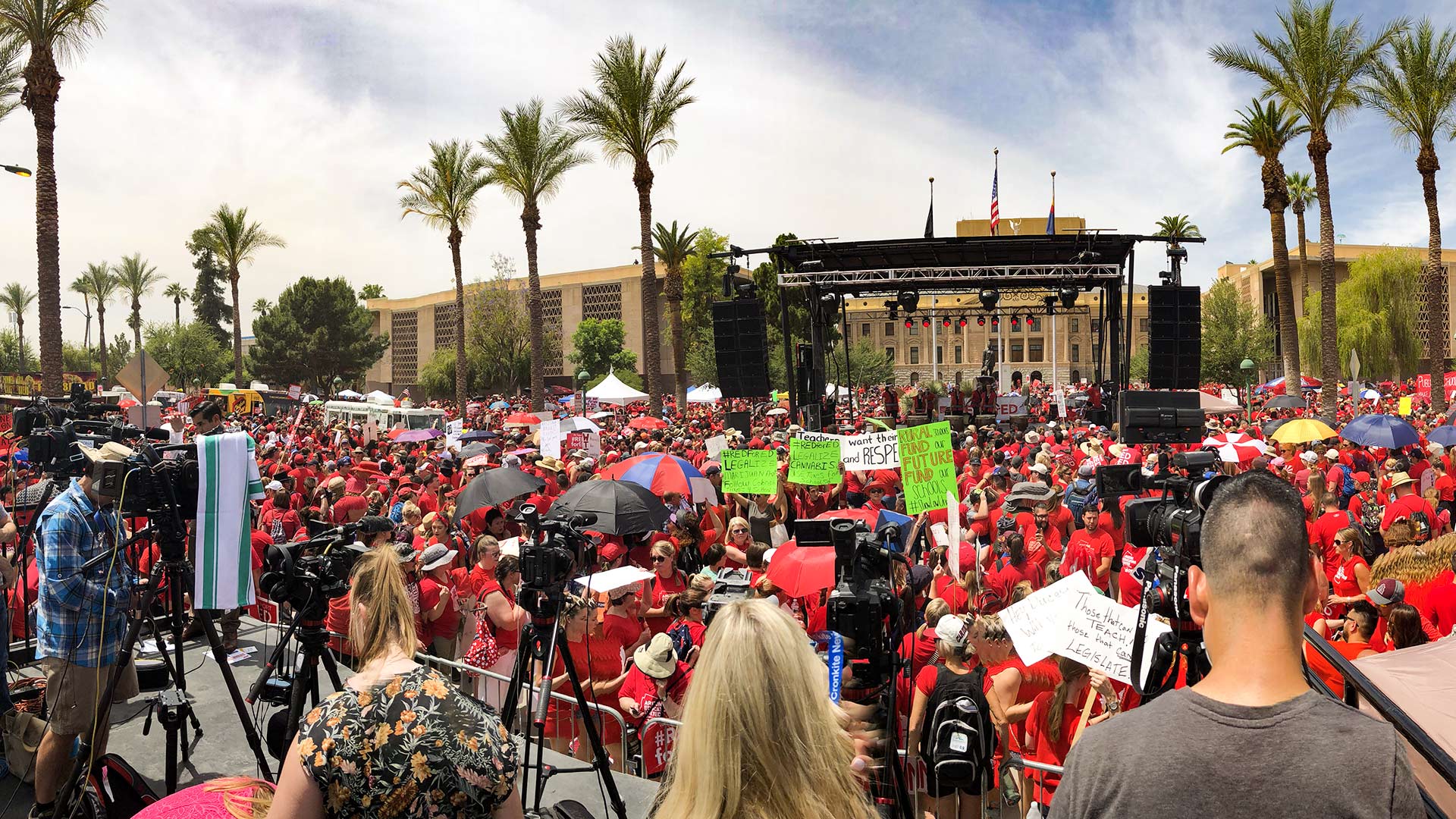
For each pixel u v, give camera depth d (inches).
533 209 1417.3
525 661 177.9
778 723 73.7
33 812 175.2
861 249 788.0
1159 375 698.8
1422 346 1993.1
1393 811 56.0
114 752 210.2
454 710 96.7
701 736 74.9
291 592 149.6
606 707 219.8
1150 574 132.4
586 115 1229.7
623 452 720.3
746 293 788.0
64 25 834.2
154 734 220.4
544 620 159.0
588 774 201.0
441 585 293.1
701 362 2321.6
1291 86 1041.5
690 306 2442.2
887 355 2196.1
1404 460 496.7
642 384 3380.9
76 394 351.9
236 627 289.3
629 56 1204.5
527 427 1170.0
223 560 172.6
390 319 4308.6
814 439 429.4
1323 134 1055.0
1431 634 275.9
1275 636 63.8
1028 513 385.4
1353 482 500.4
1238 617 65.1
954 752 149.3
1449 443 580.4
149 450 175.3
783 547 264.1
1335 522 361.4
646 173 1251.8
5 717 203.8
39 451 251.4
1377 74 1042.1
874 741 124.9
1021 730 215.9
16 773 199.9
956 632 182.4
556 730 230.4
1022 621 179.3
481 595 299.7
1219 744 60.2
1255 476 69.9
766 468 434.0
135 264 3390.7
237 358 2095.2
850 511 343.6
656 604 297.6
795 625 79.4
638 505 344.8
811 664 77.9
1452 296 3208.7
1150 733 62.7
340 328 3302.2
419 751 93.0
